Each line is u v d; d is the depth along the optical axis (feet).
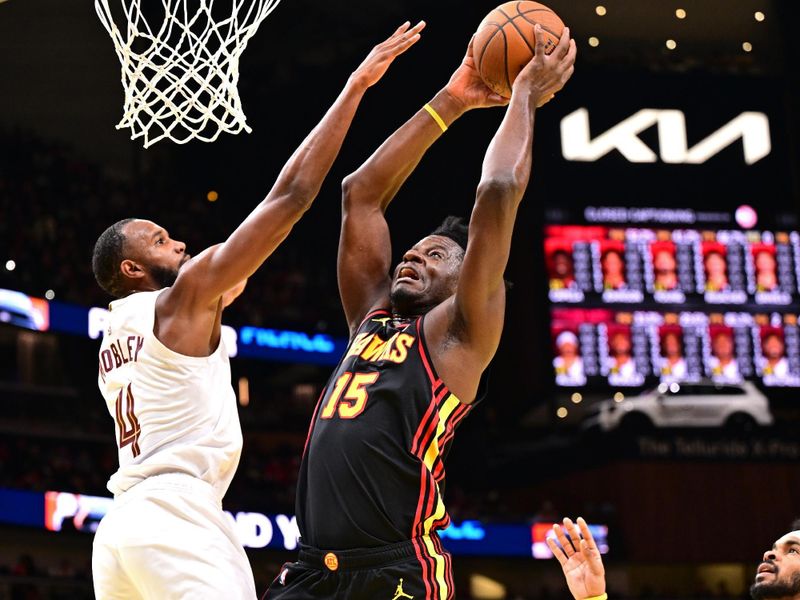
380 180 12.15
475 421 70.08
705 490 60.44
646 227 62.28
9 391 57.57
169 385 11.12
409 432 10.02
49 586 51.85
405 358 10.32
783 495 60.59
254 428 63.10
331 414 10.39
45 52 69.41
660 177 63.10
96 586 11.18
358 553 9.84
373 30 72.69
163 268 12.09
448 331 10.35
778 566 13.20
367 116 75.66
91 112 71.00
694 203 63.00
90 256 63.26
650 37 69.15
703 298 61.57
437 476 10.22
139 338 11.24
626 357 60.54
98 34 69.56
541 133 63.00
